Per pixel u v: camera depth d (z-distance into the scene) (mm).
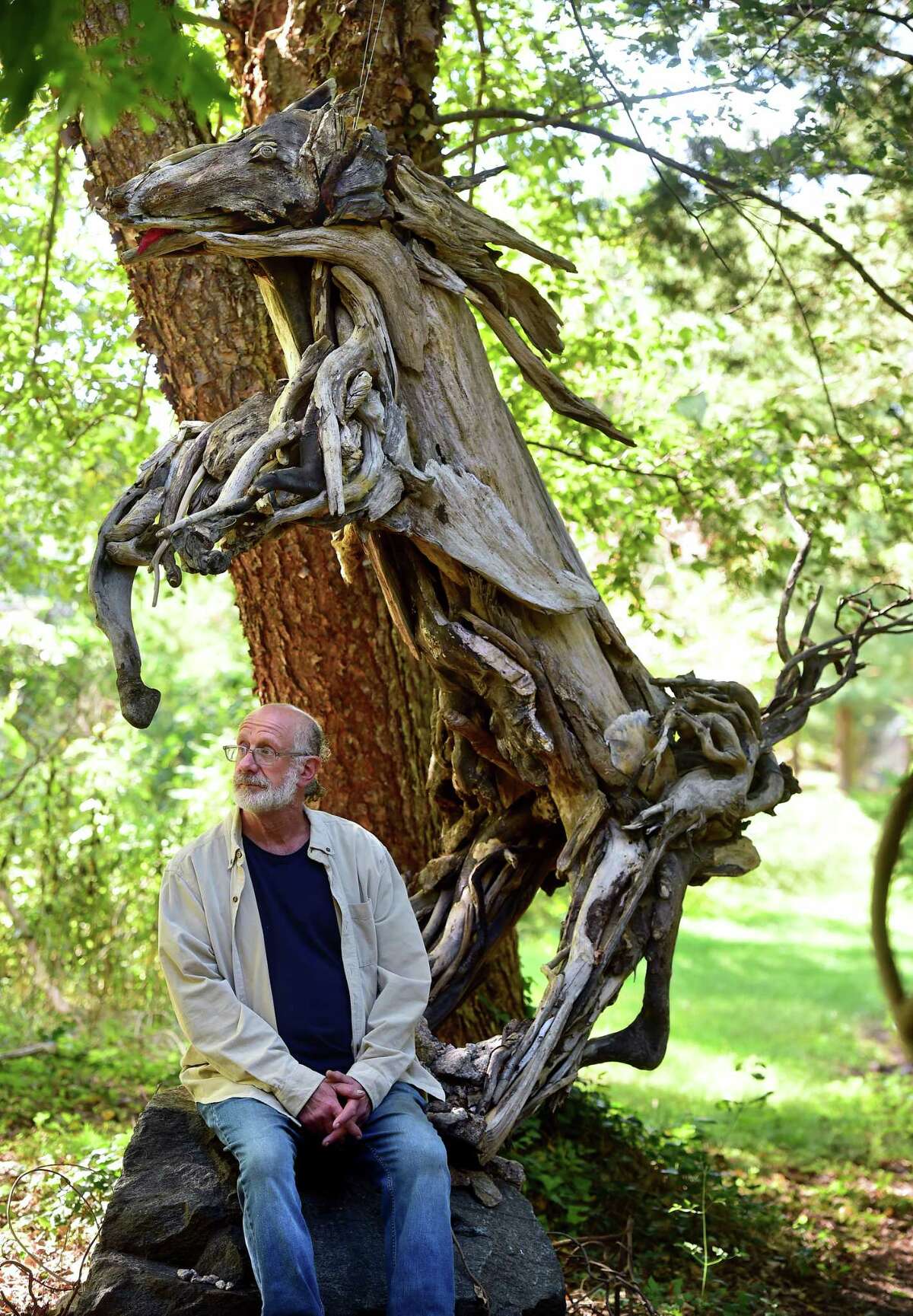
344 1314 2846
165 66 2002
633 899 3703
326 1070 3090
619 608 9219
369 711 4699
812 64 4590
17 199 6641
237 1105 2955
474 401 3541
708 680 4039
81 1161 4785
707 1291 4414
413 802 4781
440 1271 2809
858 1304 4672
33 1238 4098
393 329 3396
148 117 2164
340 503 3088
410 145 4500
